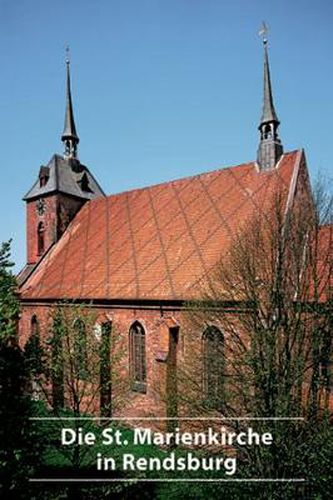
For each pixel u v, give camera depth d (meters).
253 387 17.64
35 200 43.06
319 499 16.33
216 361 18.95
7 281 10.85
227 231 26.98
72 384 17.25
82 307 20.03
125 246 33.03
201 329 20.12
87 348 18.62
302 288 17.34
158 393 23.62
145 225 33.31
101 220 38.31
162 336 24.69
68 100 44.47
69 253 37.97
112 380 19.16
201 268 25.94
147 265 29.62
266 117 29.22
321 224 17.97
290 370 16.34
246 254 18.39
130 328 28.42
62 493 12.95
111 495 19.20
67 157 44.09
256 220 21.02
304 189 27.12
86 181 43.78
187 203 31.86
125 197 38.00
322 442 15.63
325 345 17.05
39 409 17.75
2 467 9.64
